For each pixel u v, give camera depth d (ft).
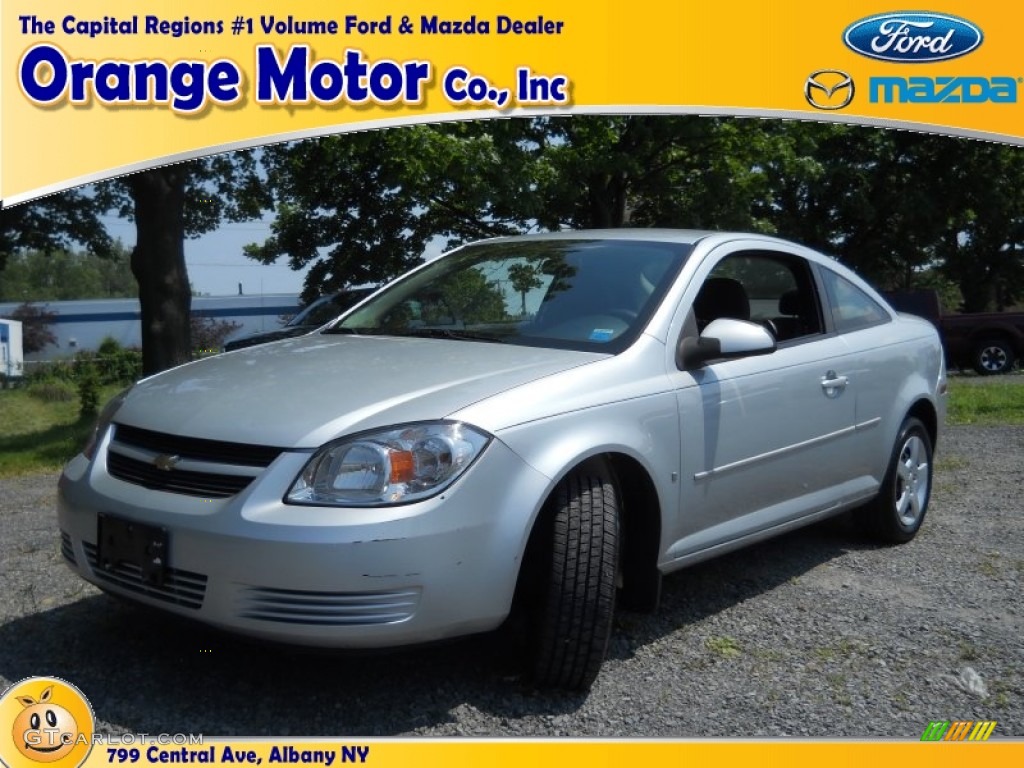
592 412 11.30
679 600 14.51
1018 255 98.53
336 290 55.67
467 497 10.05
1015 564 16.65
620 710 10.94
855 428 16.03
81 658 11.98
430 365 11.82
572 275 14.11
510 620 11.99
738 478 13.50
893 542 17.76
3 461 30.42
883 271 95.04
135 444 11.30
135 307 134.41
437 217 54.49
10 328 114.83
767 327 15.26
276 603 9.67
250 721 10.50
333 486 9.80
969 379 57.16
